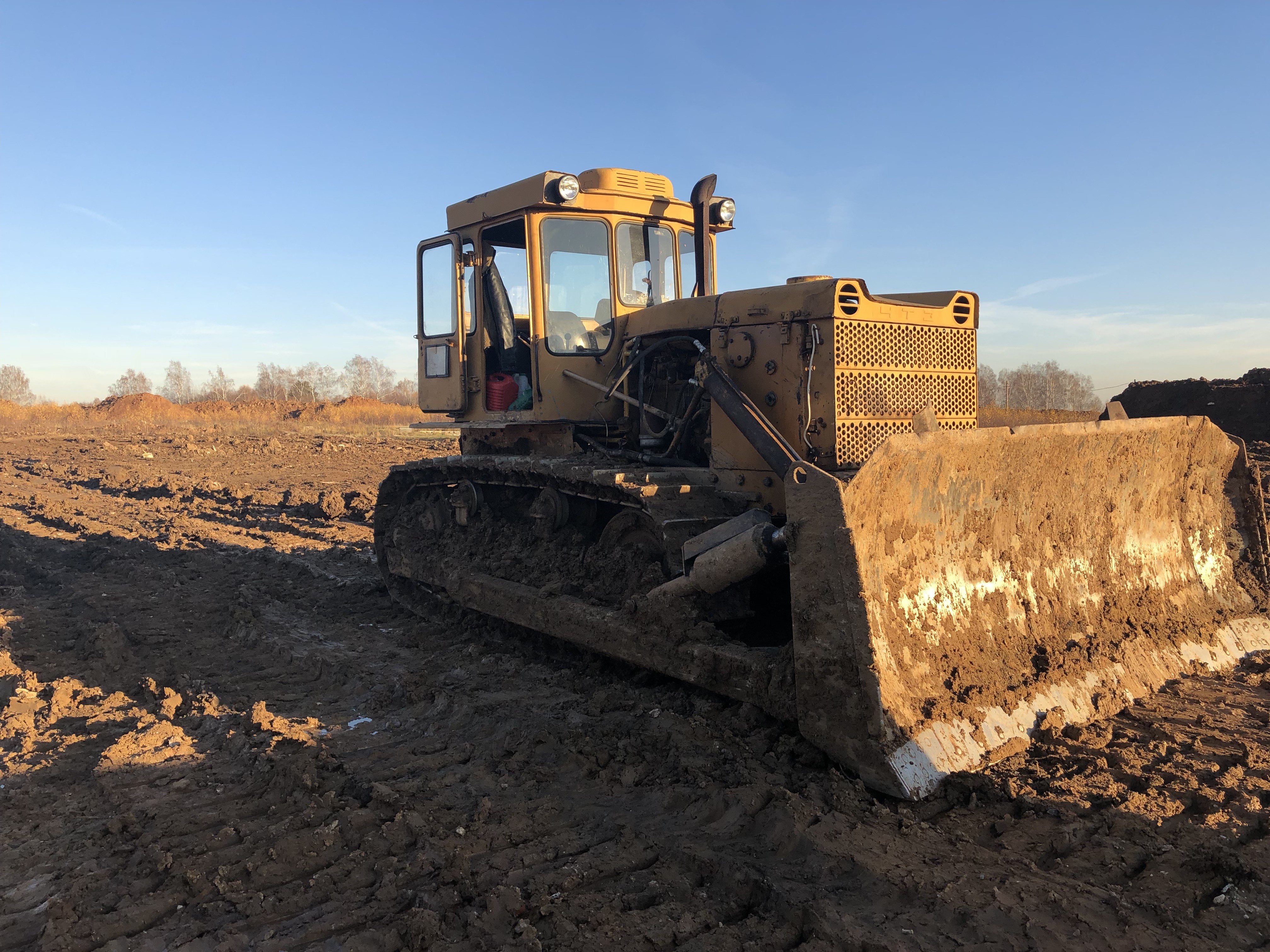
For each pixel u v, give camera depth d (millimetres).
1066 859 3332
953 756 3926
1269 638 5754
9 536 12359
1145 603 5434
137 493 17609
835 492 3916
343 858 3541
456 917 3100
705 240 6480
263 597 8469
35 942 3096
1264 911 2986
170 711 5438
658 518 5188
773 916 3062
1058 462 4992
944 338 5391
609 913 3068
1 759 4746
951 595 4461
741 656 4570
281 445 30422
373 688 5797
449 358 7613
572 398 6625
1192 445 5844
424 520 8148
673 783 4070
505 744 4648
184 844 3736
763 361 5344
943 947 2797
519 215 6648
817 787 3854
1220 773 3955
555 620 5812
